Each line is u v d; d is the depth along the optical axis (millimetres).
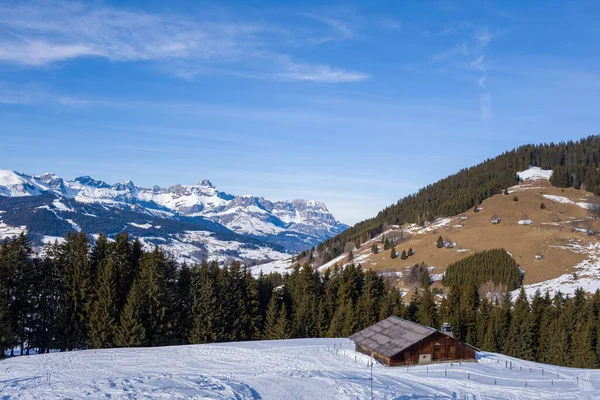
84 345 77562
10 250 74625
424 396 45969
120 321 77688
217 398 39344
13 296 74062
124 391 39781
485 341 93875
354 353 69500
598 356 80500
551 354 86750
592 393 50781
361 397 43438
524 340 90750
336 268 118750
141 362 61375
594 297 98500
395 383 51219
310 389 45688
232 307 92938
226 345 75500
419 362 64125
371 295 105812
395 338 67250
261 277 111562
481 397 47469
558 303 102688
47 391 39188
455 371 59875
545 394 49906
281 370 57188
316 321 97500
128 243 87938
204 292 86688
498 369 62656
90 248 87125
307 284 105938
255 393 43312
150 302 79312
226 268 99875
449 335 67125
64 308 77188
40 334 76438
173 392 40250
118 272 83125
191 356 66000
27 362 60250
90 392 39094
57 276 79750
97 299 78688
